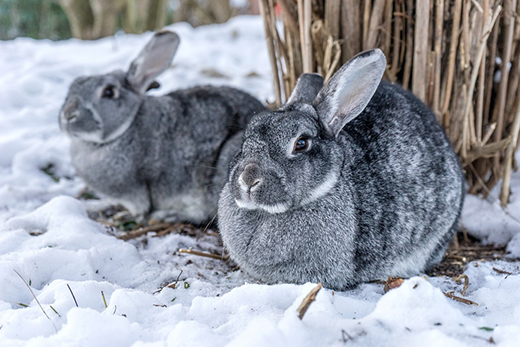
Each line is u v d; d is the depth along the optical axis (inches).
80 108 67.2
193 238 65.0
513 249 62.0
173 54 71.3
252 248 56.4
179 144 68.5
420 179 58.0
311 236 55.5
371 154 57.4
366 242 56.9
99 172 68.8
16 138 77.8
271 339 47.9
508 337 48.7
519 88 64.4
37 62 106.9
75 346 48.9
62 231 61.6
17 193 69.2
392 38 64.5
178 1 181.9
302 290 52.9
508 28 63.4
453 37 62.5
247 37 118.2
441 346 47.8
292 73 65.8
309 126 54.8
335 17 63.3
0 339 49.6
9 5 182.7
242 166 54.5
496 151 64.0
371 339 49.0
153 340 50.0
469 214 65.4
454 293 55.8
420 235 58.4
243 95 71.0
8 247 59.5
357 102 56.5
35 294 54.7
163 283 57.7
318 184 54.9
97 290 54.3
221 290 56.1
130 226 68.2
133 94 69.1
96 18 164.9
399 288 50.5
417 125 59.1
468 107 63.4
